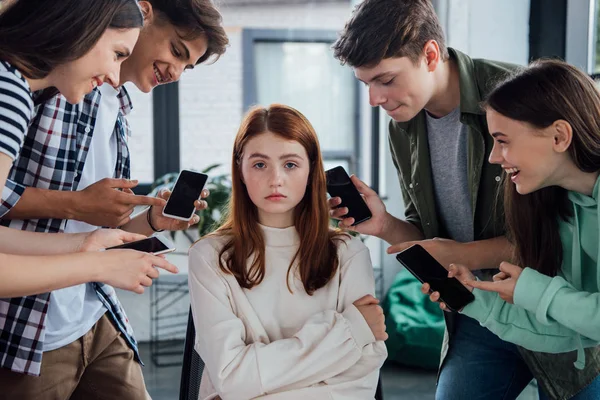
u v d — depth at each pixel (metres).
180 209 1.68
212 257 1.66
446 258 1.75
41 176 1.60
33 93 1.53
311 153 1.67
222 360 1.53
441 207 1.96
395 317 3.97
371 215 1.80
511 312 1.60
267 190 1.61
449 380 1.91
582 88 1.46
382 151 4.60
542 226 1.60
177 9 1.63
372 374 1.59
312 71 4.65
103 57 1.35
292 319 1.64
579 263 1.56
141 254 1.42
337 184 1.81
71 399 1.82
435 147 1.92
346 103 4.68
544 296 1.48
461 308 1.60
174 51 1.68
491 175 1.79
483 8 3.70
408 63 1.67
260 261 1.65
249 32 4.59
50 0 1.30
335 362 1.55
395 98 1.71
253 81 4.60
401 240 1.94
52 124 1.59
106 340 1.79
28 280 1.29
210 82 4.54
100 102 1.73
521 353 1.79
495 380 1.86
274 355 1.53
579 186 1.50
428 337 3.85
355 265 1.68
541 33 3.27
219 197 3.95
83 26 1.31
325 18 4.63
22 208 1.54
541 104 1.43
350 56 1.68
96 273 1.36
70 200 1.57
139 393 1.84
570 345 1.61
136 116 4.46
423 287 1.58
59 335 1.66
